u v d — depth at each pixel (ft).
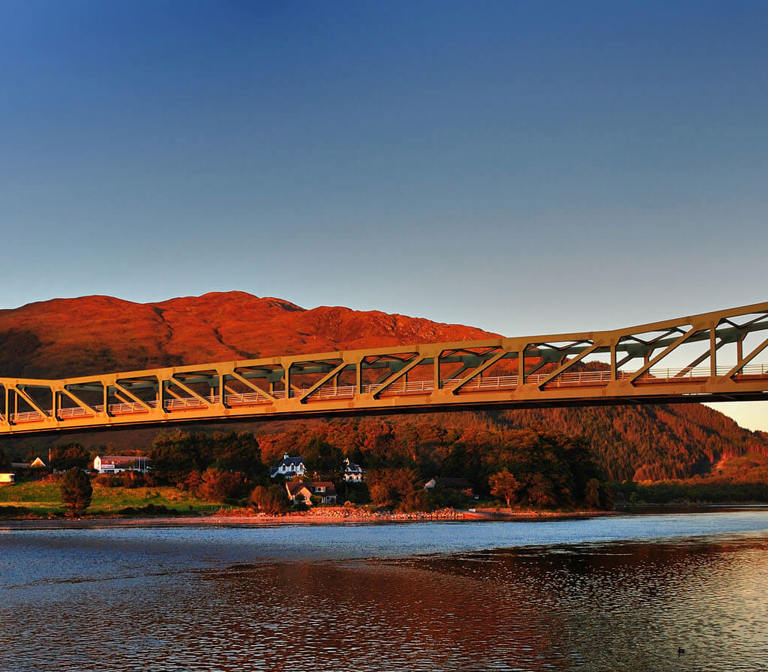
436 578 213.46
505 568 234.79
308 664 125.39
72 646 137.08
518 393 294.05
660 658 127.75
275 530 417.28
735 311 253.24
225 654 131.34
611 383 276.82
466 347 305.94
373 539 348.18
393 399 317.83
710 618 156.97
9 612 167.63
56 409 447.01
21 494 624.18
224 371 368.48
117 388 418.31
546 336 289.94
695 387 260.01
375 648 134.51
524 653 131.03
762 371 250.37
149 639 141.79
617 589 192.13
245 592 191.52
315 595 186.29
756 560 250.78
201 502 613.11
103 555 280.31
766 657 127.95
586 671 120.98
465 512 593.83
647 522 478.59
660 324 267.39
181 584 205.98
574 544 314.76
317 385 337.11
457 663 125.39
